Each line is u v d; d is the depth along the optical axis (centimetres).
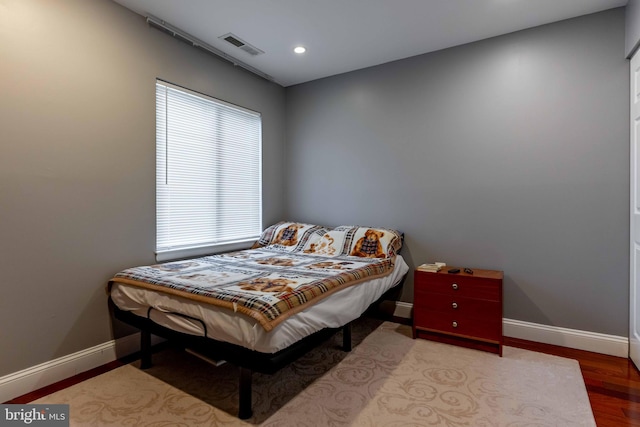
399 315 338
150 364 232
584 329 260
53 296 214
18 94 197
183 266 258
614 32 247
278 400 190
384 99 346
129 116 254
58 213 215
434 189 320
